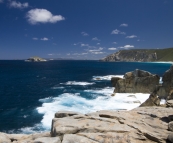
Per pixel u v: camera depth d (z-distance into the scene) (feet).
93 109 119.44
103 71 470.39
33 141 37.76
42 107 130.00
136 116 53.01
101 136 39.37
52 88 215.10
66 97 160.66
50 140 37.73
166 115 53.01
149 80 167.32
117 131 41.65
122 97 152.87
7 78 319.88
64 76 355.56
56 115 58.18
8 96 172.35
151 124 47.34
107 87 215.72
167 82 123.75
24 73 416.87
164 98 122.93
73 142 36.42
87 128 42.45
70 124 44.60
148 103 107.96
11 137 47.14
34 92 191.11
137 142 38.65
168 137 38.88
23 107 132.77
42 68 609.01
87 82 265.13
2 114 116.47
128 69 532.32
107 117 51.70
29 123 100.22
